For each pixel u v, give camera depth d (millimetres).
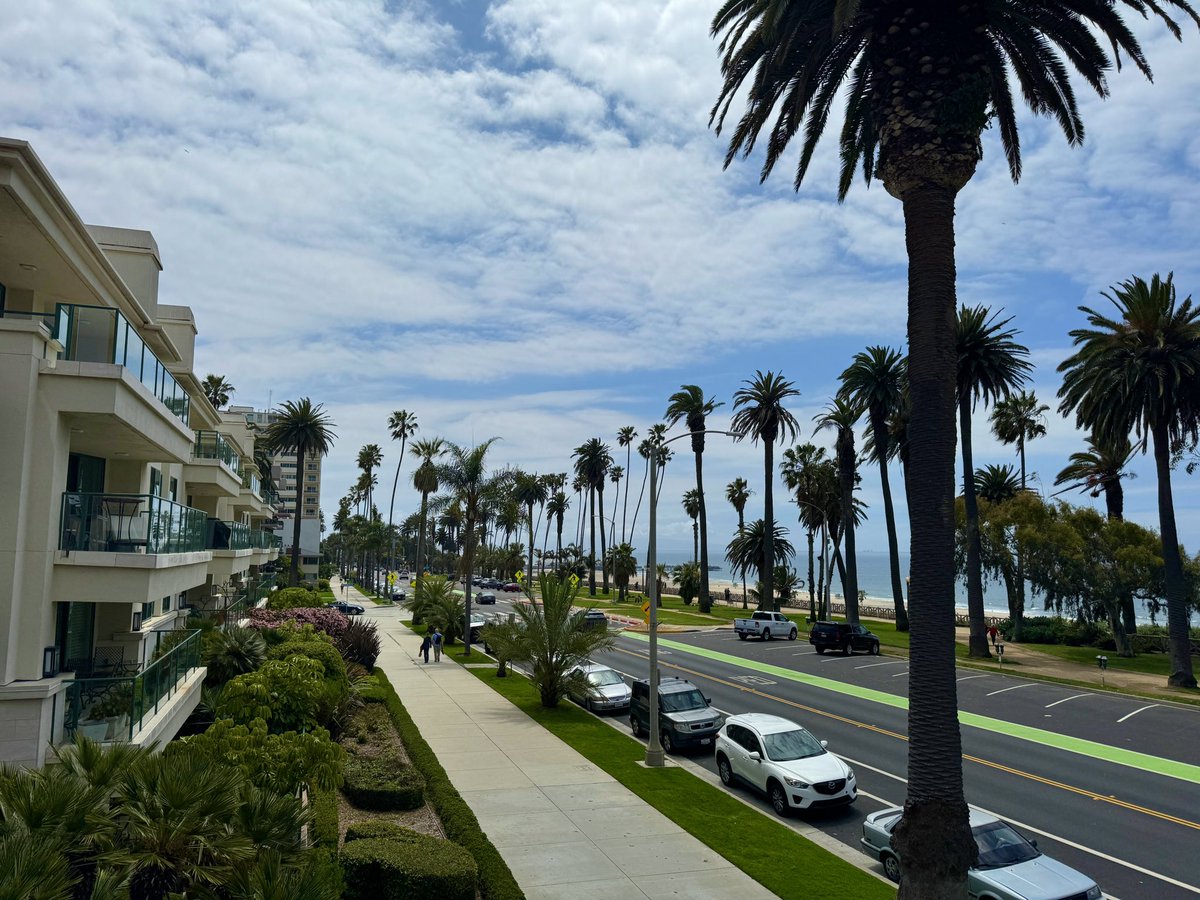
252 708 16797
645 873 12977
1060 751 22406
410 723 23438
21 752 11398
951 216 11305
